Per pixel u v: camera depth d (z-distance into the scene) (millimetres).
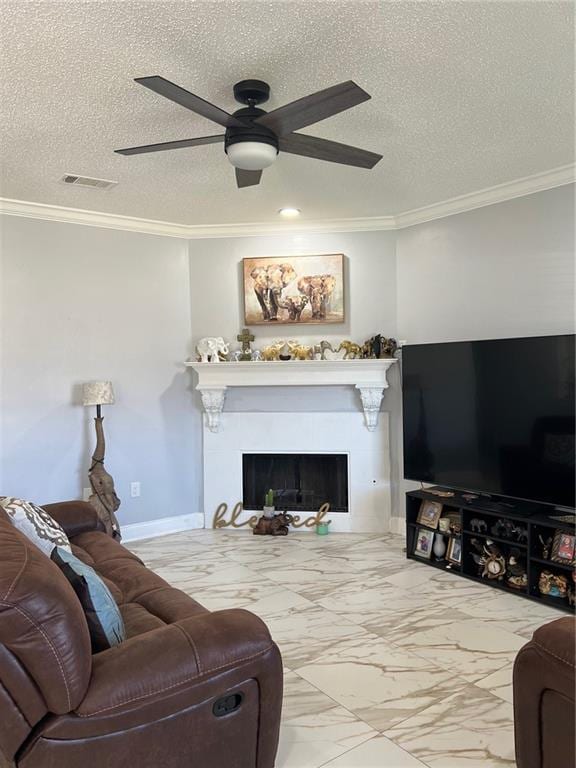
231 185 4023
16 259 4426
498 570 3768
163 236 5109
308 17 2135
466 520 3955
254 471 5324
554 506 3766
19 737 1584
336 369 4938
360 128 3143
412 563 4266
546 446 3605
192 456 5301
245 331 5078
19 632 1518
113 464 4898
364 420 5031
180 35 2234
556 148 3451
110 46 2303
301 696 2572
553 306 3920
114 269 4871
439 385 4215
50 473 4598
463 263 4457
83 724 1609
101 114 2920
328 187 4102
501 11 2111
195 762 1789
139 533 5020
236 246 5188
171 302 5168
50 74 2516
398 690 2613
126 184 3988
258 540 4902
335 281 5004
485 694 2576
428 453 4305
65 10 2061
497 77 2600
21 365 4461
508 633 3148
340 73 2549
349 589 3781
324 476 5270
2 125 3029
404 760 2150
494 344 3873
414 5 2072
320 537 4957
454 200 4410
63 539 2582
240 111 2574
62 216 4586
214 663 1787
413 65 2490
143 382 5039
